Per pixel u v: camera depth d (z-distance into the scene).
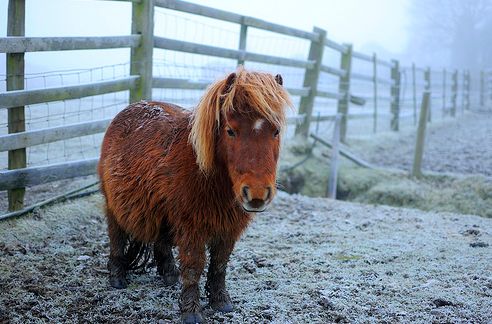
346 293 4.07
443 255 5.01
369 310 3.78
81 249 4.85
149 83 6.40
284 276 4.43
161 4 6.43
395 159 11.26
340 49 11.30
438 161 11.18
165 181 3.44
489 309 3.80
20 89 5.11
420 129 9.02
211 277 3.72
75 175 5.75
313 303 3.89
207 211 3.35
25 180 5.23
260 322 3.58
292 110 3.29
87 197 6.01
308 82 10.14
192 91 8.81
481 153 12.20
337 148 8.66
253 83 3.10
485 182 8.43
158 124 3.77
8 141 4.99
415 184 8.73
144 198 3.63
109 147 4.08
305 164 9.30
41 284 4.05
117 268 4.14
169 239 3.82
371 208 7.07
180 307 3.56
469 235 5.81
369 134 13.63
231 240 3.56
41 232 5.04
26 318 3.55
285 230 5.80
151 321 3.57
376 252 5.09
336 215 6.60
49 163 6.31
